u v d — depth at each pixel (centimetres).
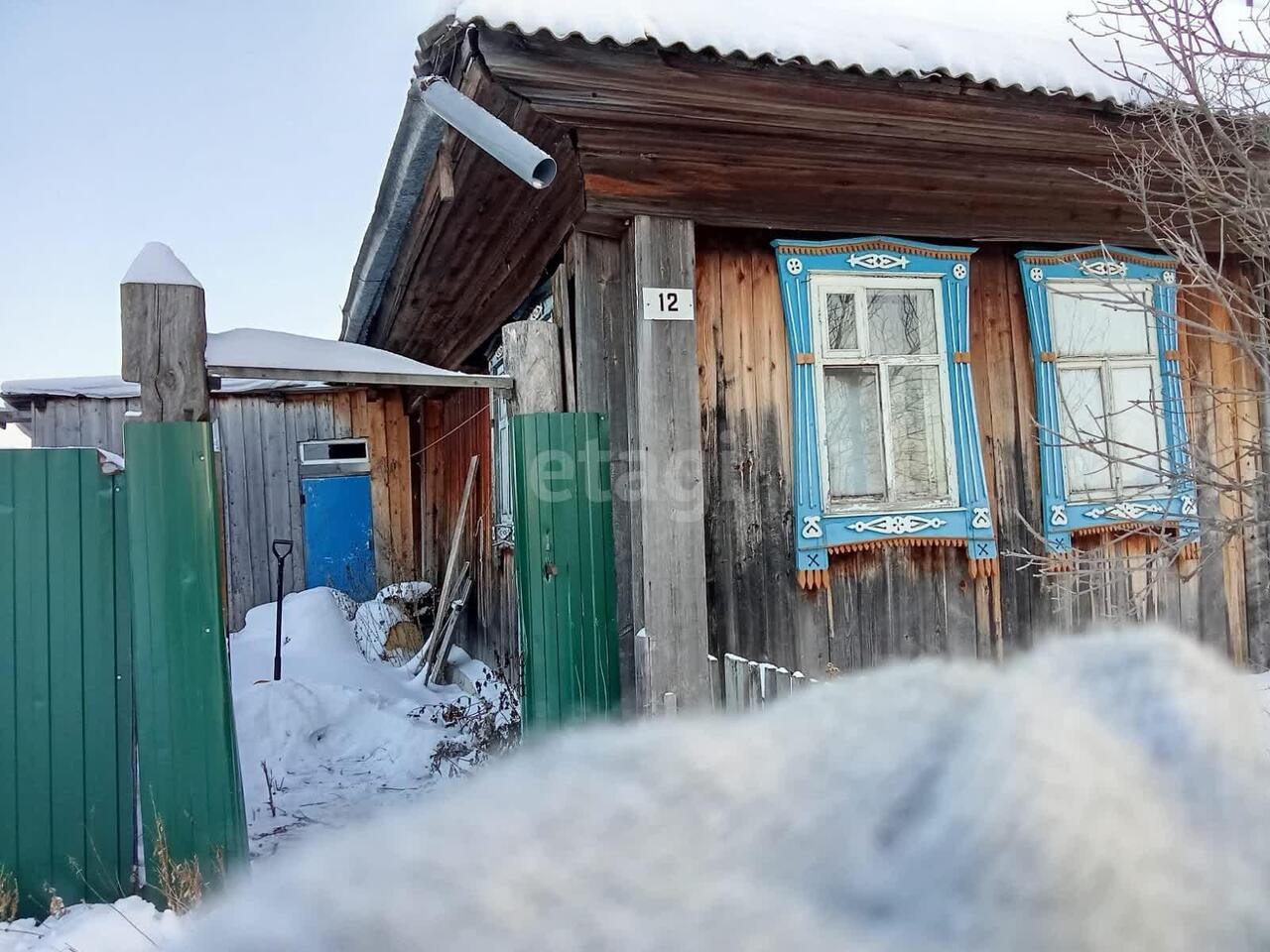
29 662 318
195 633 328
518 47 342
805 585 433
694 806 38
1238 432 514
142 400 329
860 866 35
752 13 392
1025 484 486
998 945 31
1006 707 44
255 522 993
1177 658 50
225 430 991
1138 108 413
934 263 462
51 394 895
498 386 415
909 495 461
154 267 337
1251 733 45
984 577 468
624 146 381
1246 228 329
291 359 383
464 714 602
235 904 33
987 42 447
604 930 30
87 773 322
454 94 366
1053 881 33
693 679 385
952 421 462
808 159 415
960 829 35
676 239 401
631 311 405
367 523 1025
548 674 393
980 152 439
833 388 454
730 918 31
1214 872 36
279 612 692
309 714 600
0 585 316
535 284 507
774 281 443
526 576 395
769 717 49
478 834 35
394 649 856
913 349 465
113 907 300
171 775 322
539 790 39
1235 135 340
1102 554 445
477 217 501
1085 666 51
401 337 838
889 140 418
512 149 329
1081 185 472
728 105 379
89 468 327
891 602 451
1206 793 40
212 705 328
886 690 50
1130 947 32
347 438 1025
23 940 282
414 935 29
